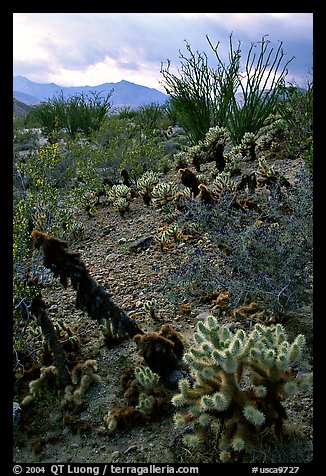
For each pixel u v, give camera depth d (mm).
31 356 3273
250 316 3359
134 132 10438
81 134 14406
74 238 5750
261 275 3295
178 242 4969
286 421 2463
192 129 9539
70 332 3537
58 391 2934
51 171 6016
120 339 3395
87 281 2936
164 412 2697
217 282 3582
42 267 3889
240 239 3557
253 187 5207
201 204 4578
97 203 7250
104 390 2963
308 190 3760
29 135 12789
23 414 2830
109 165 8562
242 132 8469
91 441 2609
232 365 2211
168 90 9461
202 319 3520
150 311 3641
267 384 2326
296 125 7141
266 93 8281
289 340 3025
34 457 2555
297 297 3178
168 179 7680
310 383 2354
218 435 2367
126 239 5480
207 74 9055
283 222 3703
